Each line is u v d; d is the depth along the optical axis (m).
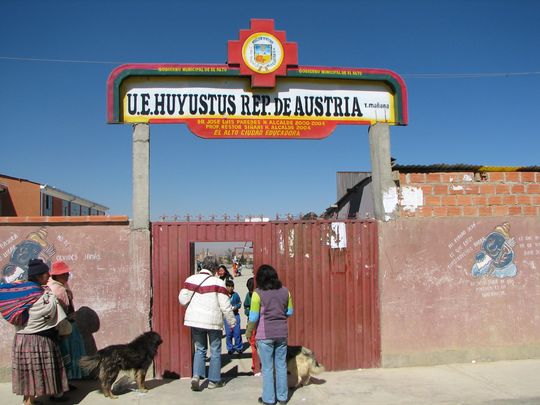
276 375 6.32
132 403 6.26
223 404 6.25
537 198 8.48
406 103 8.30
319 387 6.96
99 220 7.37
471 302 8.20
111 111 7.61
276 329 6.23
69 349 6.88
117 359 6.45
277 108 8.04
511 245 8.36
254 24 7.95
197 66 7.80
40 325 5.87
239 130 7.93
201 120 7.86
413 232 8.12
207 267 7.06
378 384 7.07
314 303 7.82
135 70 7.68
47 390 5.85
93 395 6.54
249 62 7.88
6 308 5.82
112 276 7.36
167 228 7.54
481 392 6.70
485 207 8.33
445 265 8.16
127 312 7.36
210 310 6.77
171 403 6.27
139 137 7.62
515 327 8.32
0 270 7.18
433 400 6.39
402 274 8.05
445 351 8.09
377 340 7.95
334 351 7.82
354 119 8.22
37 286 5.97
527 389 6.81
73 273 7.30
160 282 7.47
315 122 8.12
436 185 8.22
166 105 7.79
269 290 6.34
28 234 7.26
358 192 12.45
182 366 7.44
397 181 8.14
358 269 7.97
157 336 6.74
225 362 8.69
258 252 7.73
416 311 8.05
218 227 7.66
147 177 7.54
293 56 8.00
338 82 8.23
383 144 8.20
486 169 8.74
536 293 8.42
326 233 7.93
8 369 7.13
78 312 7.27
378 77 8.22
